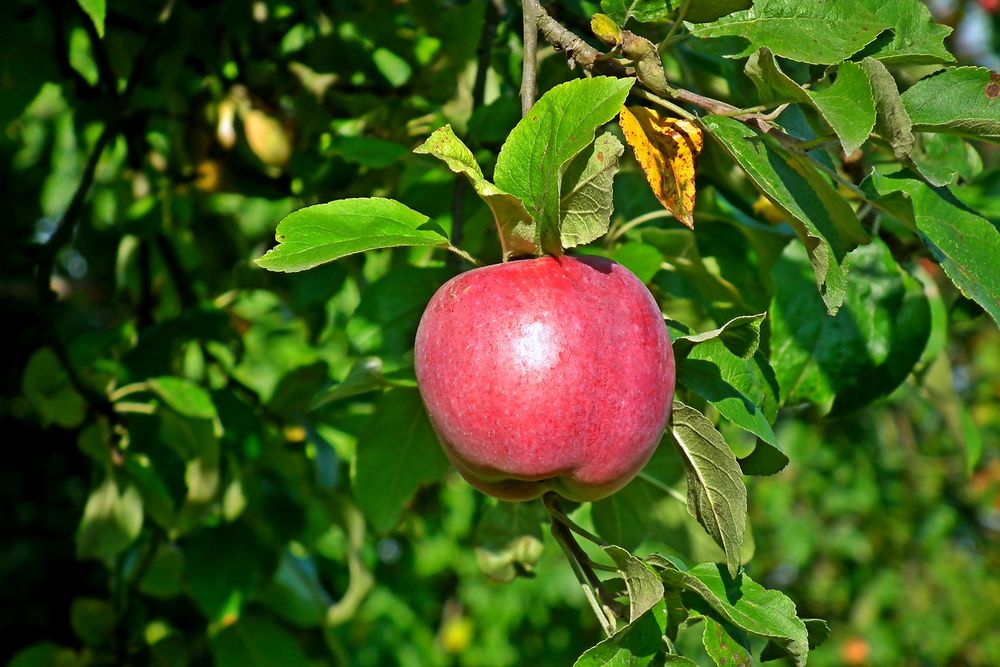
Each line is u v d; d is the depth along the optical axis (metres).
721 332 0.59
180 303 1.07
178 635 1.06
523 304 0.58
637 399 0.58
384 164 0.79
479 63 0.83
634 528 0.73
